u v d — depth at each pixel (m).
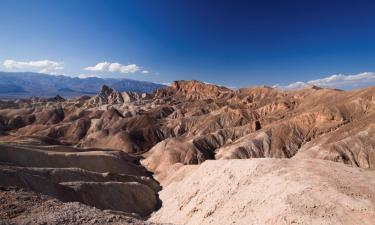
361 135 103.81
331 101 150.38
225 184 42.53
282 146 128.00
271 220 29.42
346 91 153.88
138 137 172.00
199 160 127.19
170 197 61.72
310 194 30.56
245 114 178.88
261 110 181.38
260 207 33.00
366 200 28.81
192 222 41.06
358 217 26.80
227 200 39.25
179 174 74.69
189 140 143.50
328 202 29.00
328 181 32.69
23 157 72.31
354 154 99.88
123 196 60.47
